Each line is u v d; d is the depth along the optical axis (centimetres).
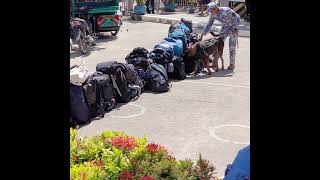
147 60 1010
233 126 786
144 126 780
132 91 926
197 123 802
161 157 379
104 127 767
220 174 583
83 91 763
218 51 1191
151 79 990
